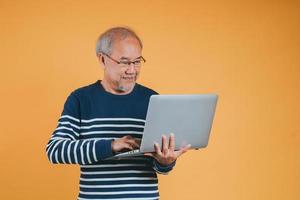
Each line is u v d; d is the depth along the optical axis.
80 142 1.63
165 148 1.63
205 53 2.56
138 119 1.76
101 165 1.70
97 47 1.78
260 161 2.62
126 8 2.49
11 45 2.40
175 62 2.54
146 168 1.74
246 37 2.60
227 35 2.59
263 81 2.62
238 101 2.60
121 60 1.70
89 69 2.45
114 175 1.70
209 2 2.57
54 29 2.43
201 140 1.74
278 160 2.64
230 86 2.59
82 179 1.74
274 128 2.63
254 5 2.61
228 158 2.59
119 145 1.59
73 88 2.44
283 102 2.64
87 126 1.74
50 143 1.69
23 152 2.42
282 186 2.64
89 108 1.75
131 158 1.72
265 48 2.62
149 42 2.51
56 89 2.43
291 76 2.64
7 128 2.41
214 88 2.57
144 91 1.81
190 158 2.56
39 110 2.43
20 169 2.42
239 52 2.60
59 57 2.43
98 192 1.69
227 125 2.59
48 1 2.43
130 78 1.73
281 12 2.63
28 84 2.42
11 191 2.42
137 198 1.70
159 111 1.57
